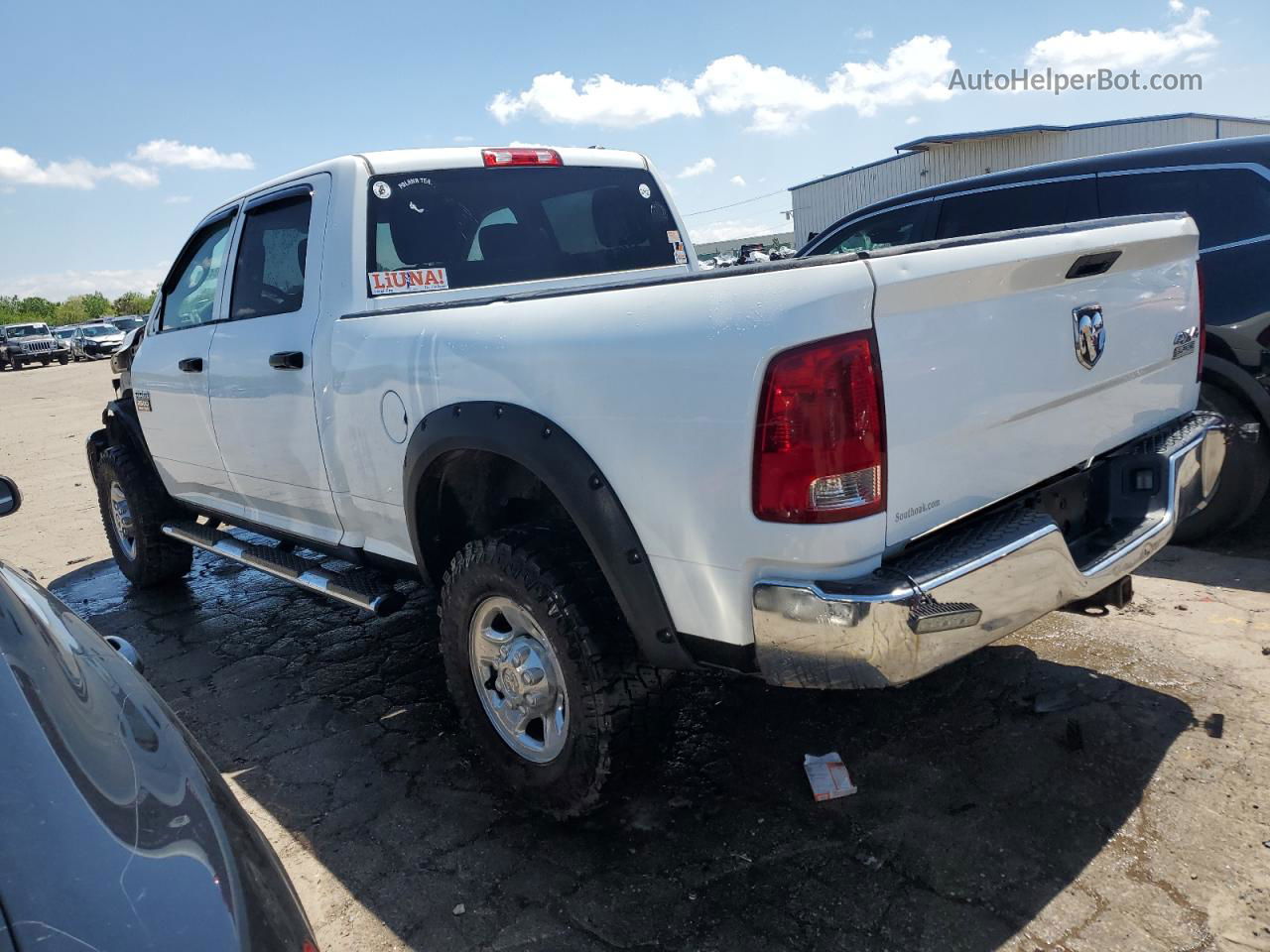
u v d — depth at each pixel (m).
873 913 2.25
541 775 2.66
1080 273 2.45
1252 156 4.43
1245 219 4.39
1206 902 2.19
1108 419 2.68
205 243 4.36
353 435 3.16
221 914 1.23
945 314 2.09
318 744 3.39
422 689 3.78
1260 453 4.32
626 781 2.54
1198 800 2.55
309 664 4.14
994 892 2.29
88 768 1.41
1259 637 3.47
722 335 2.04
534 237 3.86
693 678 3.56
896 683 2.00
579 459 2.34
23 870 1.21
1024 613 2.22
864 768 2.88
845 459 1.94
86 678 1.69
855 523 1.97
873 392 1.95
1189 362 3.07
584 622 2.43
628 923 2.30
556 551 2.52
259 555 3.89
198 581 5.57
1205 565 4.29
